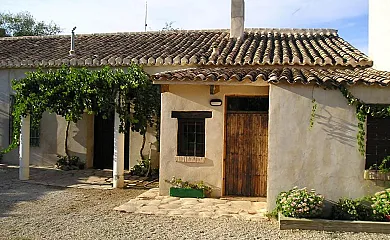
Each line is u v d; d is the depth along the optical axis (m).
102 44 16.34
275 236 7.38
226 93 10.59
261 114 10.61
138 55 13.70
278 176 8.75
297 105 8.73
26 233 7.37
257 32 15.80
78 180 12.80
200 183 10.64
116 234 7.34
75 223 8.05
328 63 11.16
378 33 10.87
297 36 15.23
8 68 14.95
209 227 7.85
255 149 10.62
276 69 10.78
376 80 8.45
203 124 10.76
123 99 11.88
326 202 8.59
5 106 15.14
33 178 13.00
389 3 10.14
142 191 11.45
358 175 8.52
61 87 12.09
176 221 8.24
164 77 10.03
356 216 8.06
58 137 14.84
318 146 8.65
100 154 15.12
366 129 8.55
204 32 16.84
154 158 13.46
